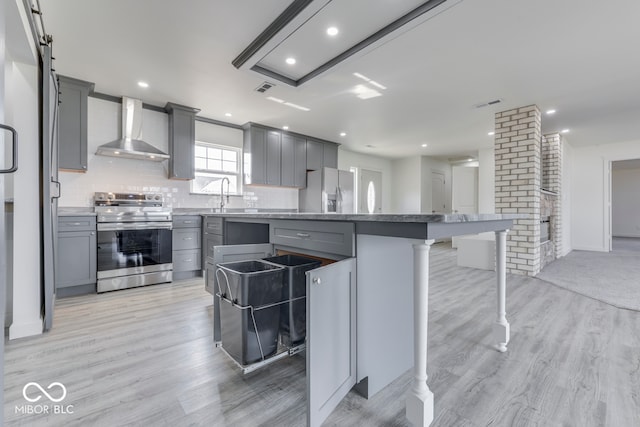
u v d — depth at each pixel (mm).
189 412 1286
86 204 3498
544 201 4750
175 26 2330
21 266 2053
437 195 8203
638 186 8977
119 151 3420
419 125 4891
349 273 1307
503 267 1868
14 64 2027
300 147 5508
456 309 2631
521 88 3439
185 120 4066
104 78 3197
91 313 2508
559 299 2932
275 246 1922
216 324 1803
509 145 4152
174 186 4188
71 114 3240
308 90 3496
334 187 5602
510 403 1351
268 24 2314
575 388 1461
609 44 2547
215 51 2684
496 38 2461
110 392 1424
